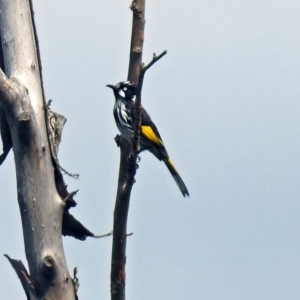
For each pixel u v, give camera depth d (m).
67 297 10.40
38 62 11.09
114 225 10.90
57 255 10.44
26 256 10.54
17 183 10.59
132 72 11.85
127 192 10.74
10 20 11.11
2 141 11.70
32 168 10.50
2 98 10.34
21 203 10.55
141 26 11.67
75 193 10.73
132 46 11.73
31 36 11.13
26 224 10.52
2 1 11.16
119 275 10.92
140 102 10.46
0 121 11.55
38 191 10.50
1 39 11.22
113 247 10.94
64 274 10.44
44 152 10.59
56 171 10.78
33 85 10.78
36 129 10.49
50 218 10.52
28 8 11.25
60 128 11.88
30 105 10.49
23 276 10.33
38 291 10.38
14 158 10.63
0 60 11.38
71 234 11.71
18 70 10.88
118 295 11.00
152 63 9.95
